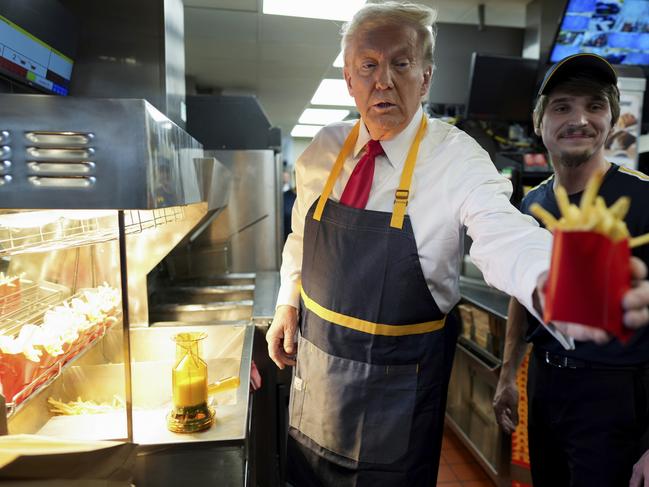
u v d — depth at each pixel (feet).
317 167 4.09
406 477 3.51
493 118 9.98
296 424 3.97
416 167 3.48
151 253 5.88
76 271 5.46
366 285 3.45
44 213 3.44
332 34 12.13
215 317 7.35
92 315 4.70
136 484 3.17
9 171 2.61
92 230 4.79
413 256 3.36
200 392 3.37
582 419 4.16
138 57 6.24
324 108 21.98
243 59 14.19
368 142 3.66
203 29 11.73
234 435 3.25
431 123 3.78
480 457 7.64
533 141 10.43
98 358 5.59
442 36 10.79
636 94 9.61
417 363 3.48
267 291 8.01
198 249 9.47
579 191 4.35
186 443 3.16
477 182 3.25
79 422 3.43
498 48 11.00
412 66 3.25
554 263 1.61
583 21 9.21
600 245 1.52
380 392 3.48
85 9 6.10
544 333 4.42
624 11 9.20
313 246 3.76
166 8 6.29
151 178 2.74
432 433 3.59
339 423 3.58
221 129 10.17
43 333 3.51
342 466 3.61
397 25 3.18
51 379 3.57
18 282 4.06
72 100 2.60
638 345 3.93
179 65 7.29
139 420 3.48
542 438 4.61
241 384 4.11
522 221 2.72
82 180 2.65
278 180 9.62
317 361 3.70
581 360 4.12
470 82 9.68
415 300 3.42
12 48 4.08
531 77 9.78
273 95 19.10
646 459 3.64
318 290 3.70
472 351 8.07
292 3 10.28
